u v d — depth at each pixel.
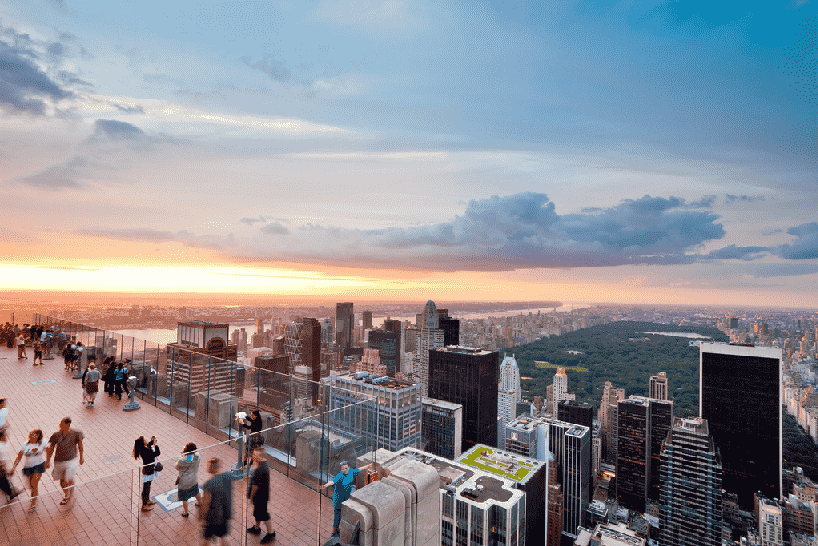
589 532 105.12
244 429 15.20
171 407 19.91
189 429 17.95
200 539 9.65
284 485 12.51
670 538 113.19
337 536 10.76
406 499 10.01
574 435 128.62
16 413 18.92
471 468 86.19
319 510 11.80
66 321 30.75
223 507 9.98
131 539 9.27
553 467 128.75
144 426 18.06
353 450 13.43
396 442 85.50
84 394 20.39
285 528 10.95
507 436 133.88
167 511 9.68
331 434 13.31
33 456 11.21
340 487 11.15
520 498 75.50
